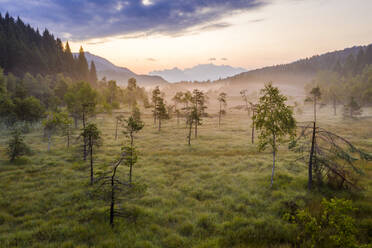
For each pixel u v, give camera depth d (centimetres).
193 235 902
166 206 1198
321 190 1314
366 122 5222
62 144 3128
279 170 1856
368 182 1432
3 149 2608
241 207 1168
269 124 1468
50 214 1100
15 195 1337
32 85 8400
